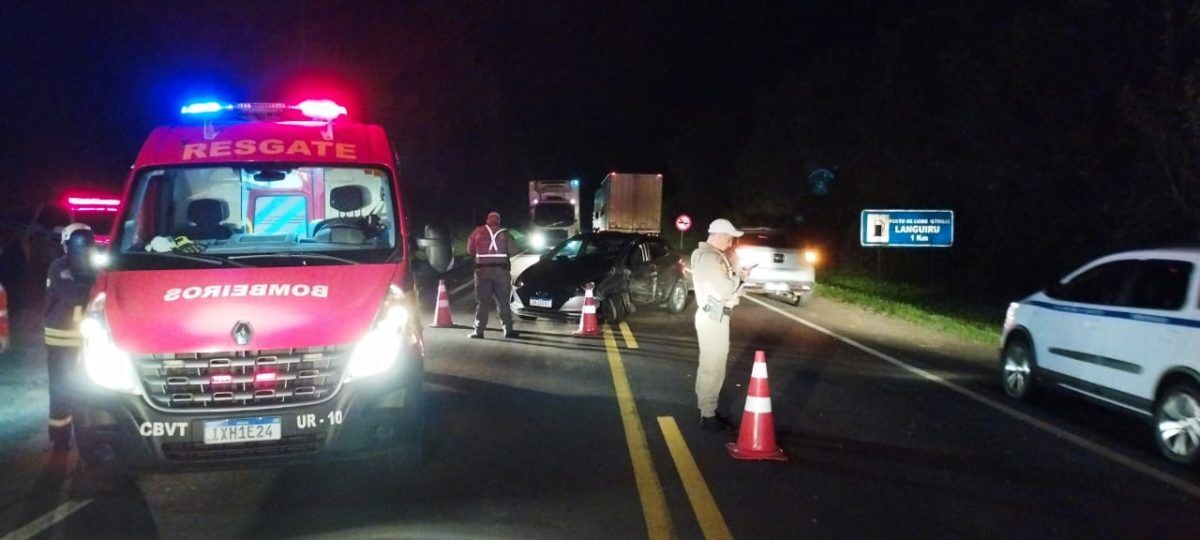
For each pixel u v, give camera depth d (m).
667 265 18.14
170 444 6.20
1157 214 18.06
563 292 15.91
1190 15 16.92
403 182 8.15
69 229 7.59
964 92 23.34
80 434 6.27
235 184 7.95
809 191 43.22
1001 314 22.81
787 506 6.73
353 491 6.95
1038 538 6.22
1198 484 7.51
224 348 6.24
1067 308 9.87
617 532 6.16
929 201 31.09
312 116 8.41
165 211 7.84
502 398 10.20
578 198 42.16
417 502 6.71
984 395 11.08
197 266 6.89
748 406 8.02
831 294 25.14
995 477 7.59
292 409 6.30
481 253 14.40
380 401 6.51
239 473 7.38
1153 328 8.46
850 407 10.16
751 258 21.08
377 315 6.61
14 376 11.25
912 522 6.46
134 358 6.19
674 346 14.05
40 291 19.06
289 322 6.37
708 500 6.83
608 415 9.43
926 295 28.11
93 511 6.52
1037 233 24.06
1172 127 17.03
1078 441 8.85
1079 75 19.89
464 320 16.84
